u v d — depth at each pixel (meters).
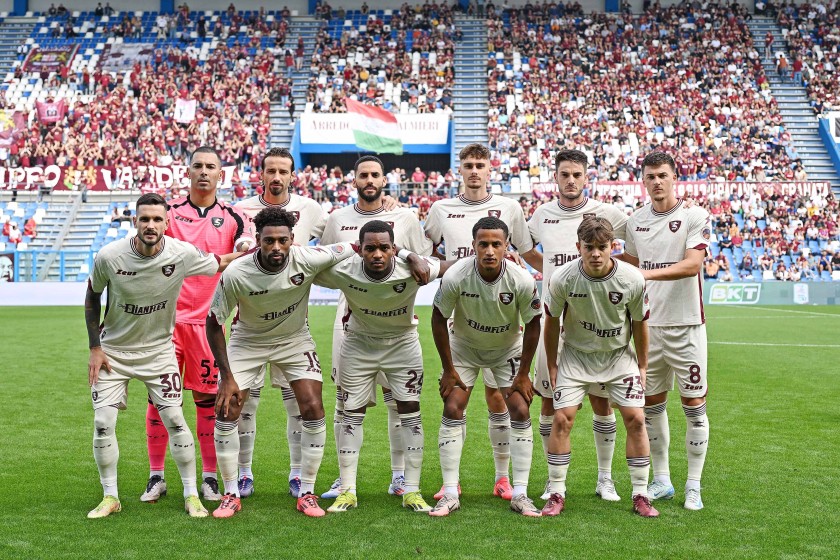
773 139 30.67
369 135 28.19
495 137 30.55
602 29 36.03
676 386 9.69
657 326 5.29
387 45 35.25
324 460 6.21
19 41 36.16
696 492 4.96
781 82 33.69
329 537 4.35
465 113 32.25
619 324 4.86
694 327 5.18
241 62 34.28
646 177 5.39
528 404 4.96
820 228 26.86
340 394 5.35
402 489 5.31
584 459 6.17
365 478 5.72
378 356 5.11
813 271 25.97
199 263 4.98
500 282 4.84
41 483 5.40
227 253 5.63
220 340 4.90
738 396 8.84
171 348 5.04
